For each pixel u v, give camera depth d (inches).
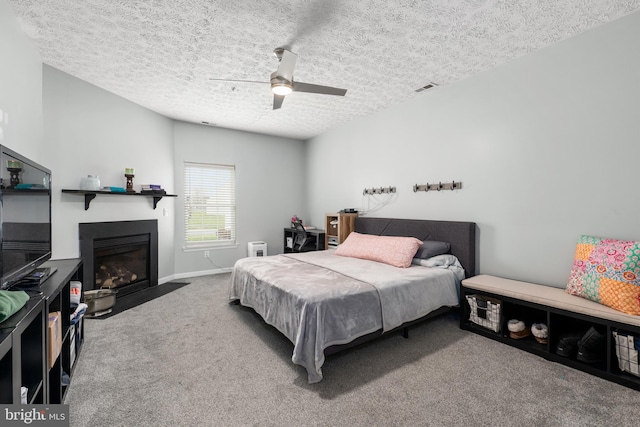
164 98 149.2
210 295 152.0
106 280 147.6
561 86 97.1
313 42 96.6
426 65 113.3
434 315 108.3
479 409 64.7
